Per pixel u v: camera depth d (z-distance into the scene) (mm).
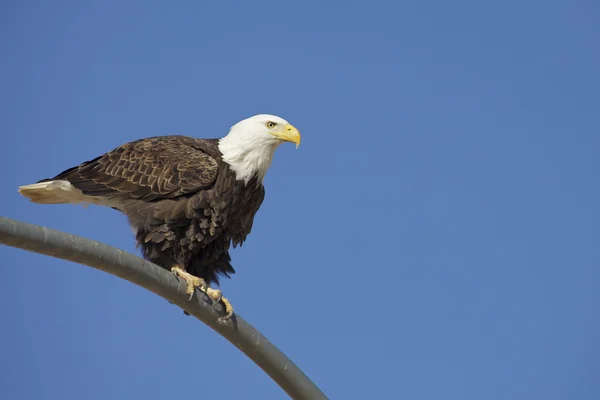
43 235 9008
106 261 9695
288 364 10773
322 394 10883
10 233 8734
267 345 10703
